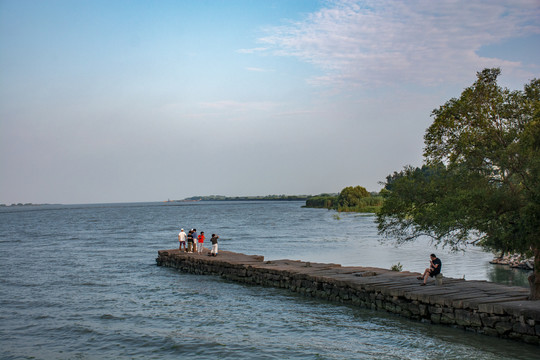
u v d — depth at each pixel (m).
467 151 18.70
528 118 18.56
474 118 18.95
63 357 16.86
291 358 16.12
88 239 70.25
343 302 24.03
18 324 21.20
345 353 16.44
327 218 121.62
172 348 17.52
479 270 33.03
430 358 15.52
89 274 36.22
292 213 166.88
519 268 33.62
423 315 19.69
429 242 54.44
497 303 17.28
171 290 29.28
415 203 20.19
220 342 18.00
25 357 16.91
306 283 26.80
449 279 23.78
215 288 29.88
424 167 20.75
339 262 38.75
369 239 60.00
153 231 87.31
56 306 24.84
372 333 18.59
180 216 163.00
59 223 125.44
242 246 54.28
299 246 53.06
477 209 17.67
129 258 46.44
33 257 47.47
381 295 21.77
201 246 41.66
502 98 18.78
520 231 16.44
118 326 20.67
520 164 17.47
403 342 17.30
